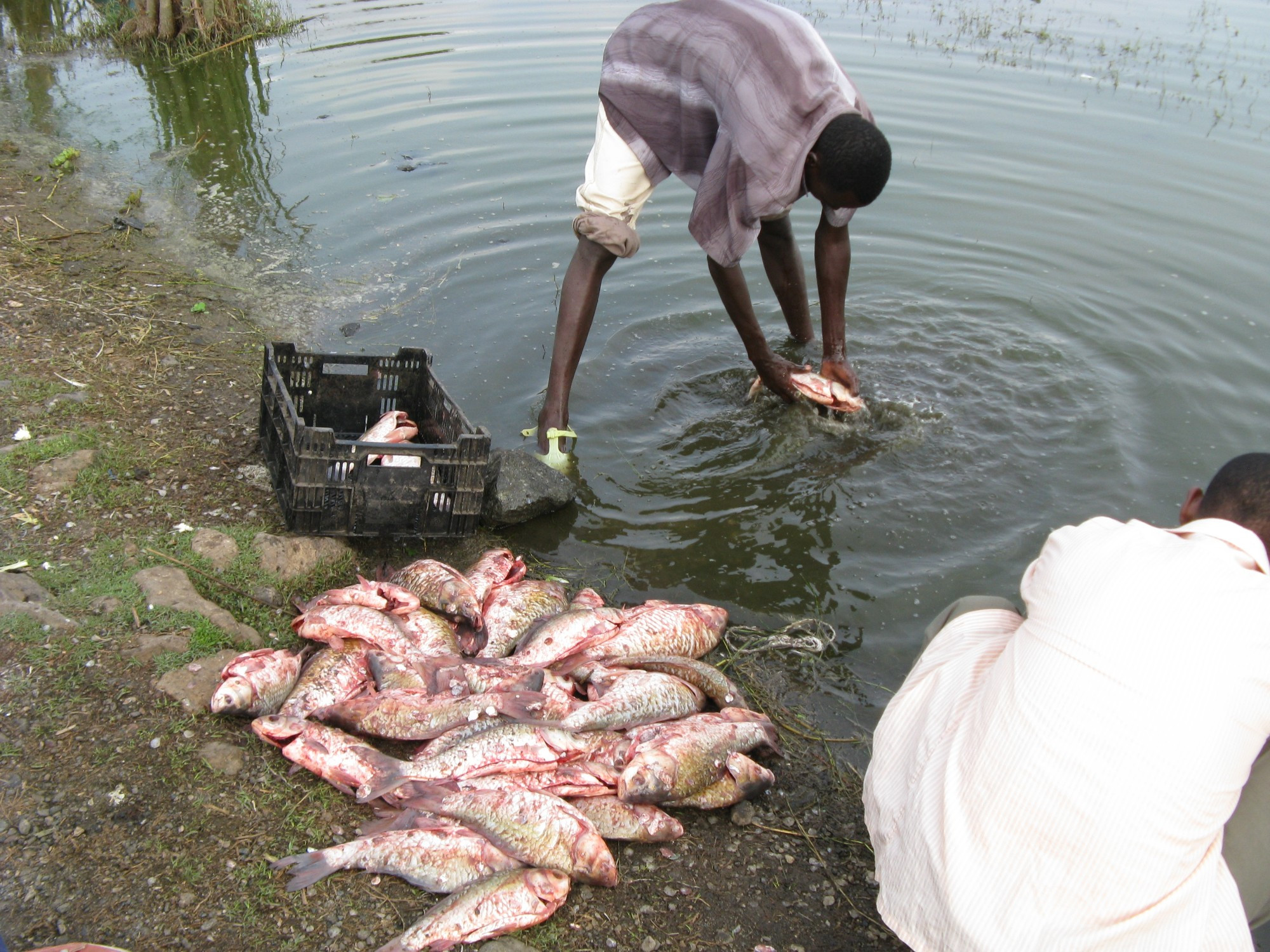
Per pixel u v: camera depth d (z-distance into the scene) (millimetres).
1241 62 11781
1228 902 2506
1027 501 5238
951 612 3285
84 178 8234
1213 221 8148
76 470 4492
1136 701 2389
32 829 2961
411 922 2916
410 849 3047
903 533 5016
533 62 11367
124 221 7453
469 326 6605
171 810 3105
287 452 4379
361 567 4453
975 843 2531
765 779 3496
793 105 4539
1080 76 11055
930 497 5262
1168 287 7266
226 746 3334
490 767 3311
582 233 5234
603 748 3488
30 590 3736
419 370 5043
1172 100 10477
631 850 3330
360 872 3043
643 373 6254
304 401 4953
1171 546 2531
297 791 3270
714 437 5711
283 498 4492
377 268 7250
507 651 4027
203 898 2883
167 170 8562
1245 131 9766
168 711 3391
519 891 2918
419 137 9430
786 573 4754
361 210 8062
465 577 4242
